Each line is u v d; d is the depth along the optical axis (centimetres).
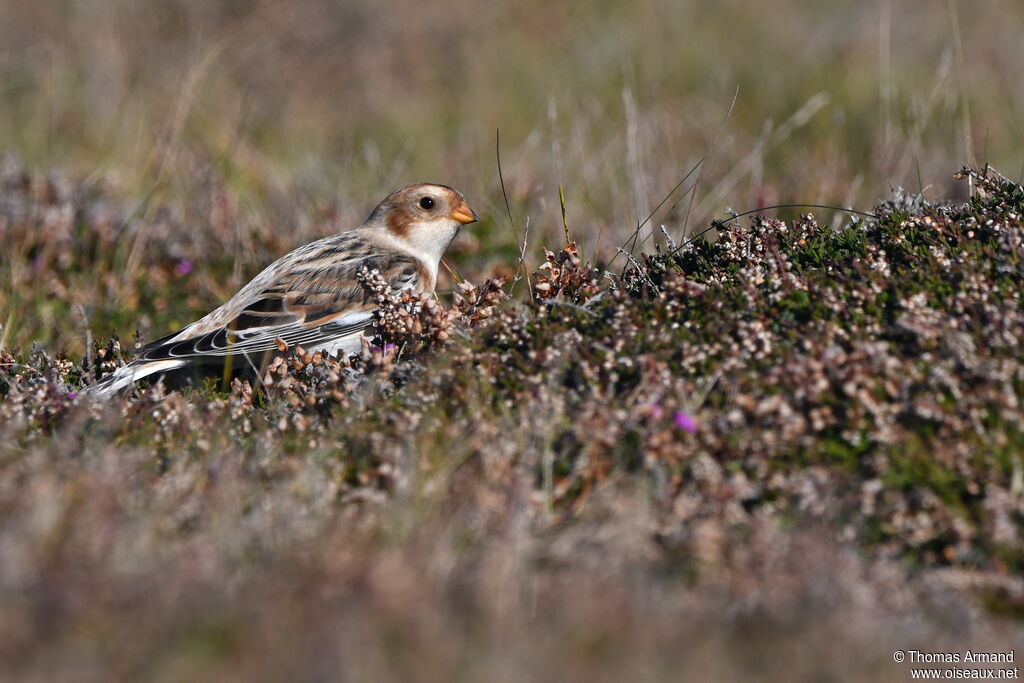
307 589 583
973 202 888
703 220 1298
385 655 547
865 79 1991
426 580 591
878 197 1378
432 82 2272
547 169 1531
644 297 871
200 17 2403
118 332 1223
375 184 1612
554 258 933
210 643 548
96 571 579
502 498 683
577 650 555
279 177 1655
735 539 646
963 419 693
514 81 2169
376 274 952
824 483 671
